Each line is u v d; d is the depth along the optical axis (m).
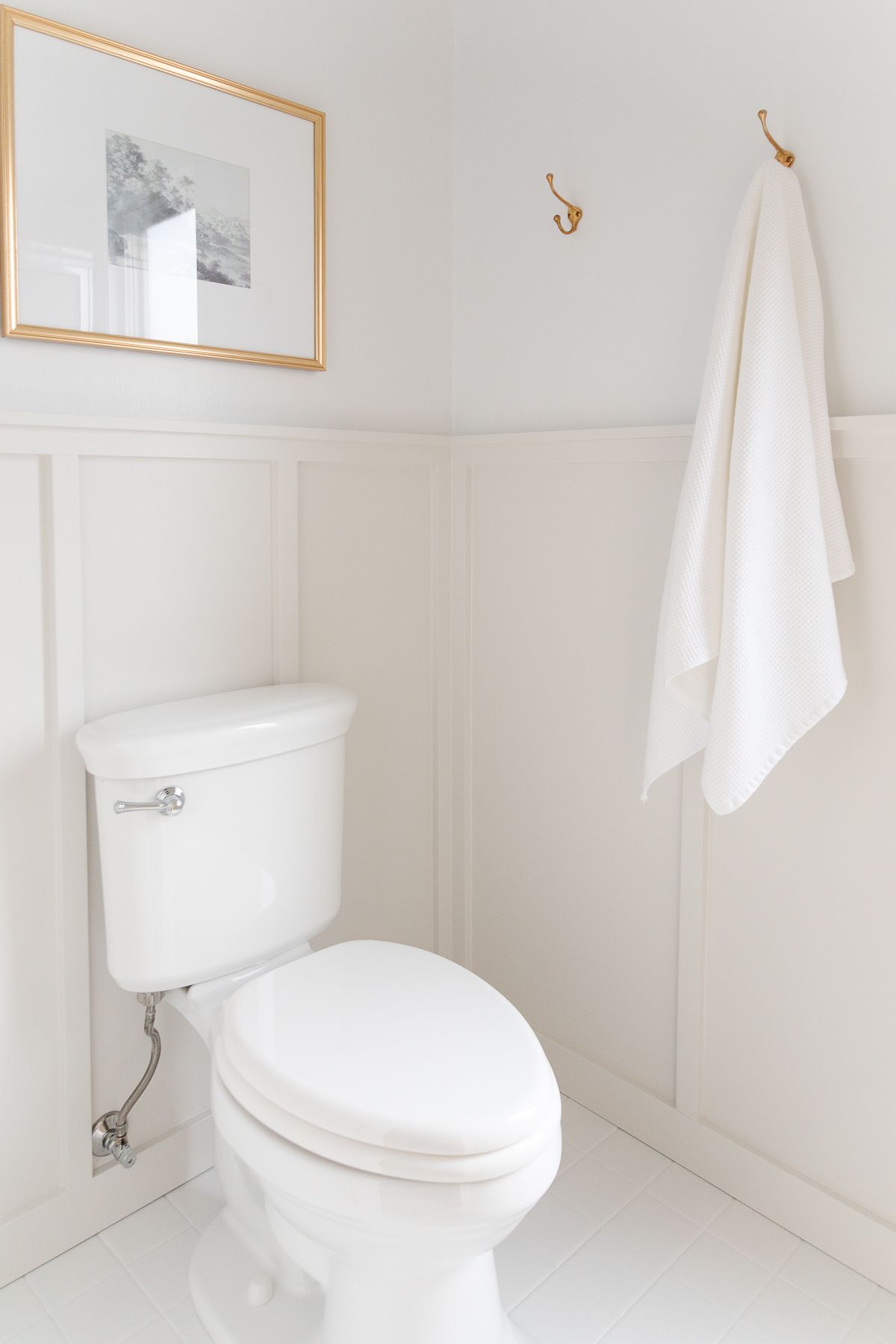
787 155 1.37
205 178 1.50
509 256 1.81
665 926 1.67
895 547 1.33
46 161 1.33
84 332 1.39
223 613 1.59
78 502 1.38
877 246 1.32
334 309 1.73
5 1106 1.41
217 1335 1.32
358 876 1.87
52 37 1.32
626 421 1.66
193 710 1.44
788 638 1.33
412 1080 1.08
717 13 1.46
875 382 1.34
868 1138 1.44
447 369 1.94
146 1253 1.49
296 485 1.66
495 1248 1.50
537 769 1.85
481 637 1.92
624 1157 1.71
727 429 1.37
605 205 1.64
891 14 1.27
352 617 1.80
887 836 1.38
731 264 1.36
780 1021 1.53
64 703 1.40
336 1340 1.19
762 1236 1.53
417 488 1.88
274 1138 1.07
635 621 1.65
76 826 1.43
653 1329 1.35
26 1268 1.45
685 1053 1.66
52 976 1.44
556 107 1.70
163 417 1.51
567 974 1.85
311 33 1.63
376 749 1.87
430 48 1.83
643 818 1.68
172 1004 1.44
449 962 1.36
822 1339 1.34
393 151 1.79
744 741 1.33
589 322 1.69
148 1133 1.59
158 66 1.43
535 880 1.89
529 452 1.77
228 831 1.39
